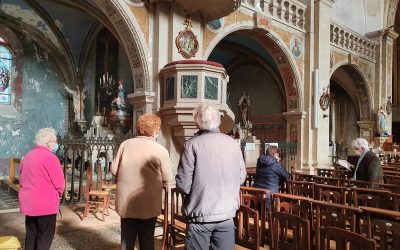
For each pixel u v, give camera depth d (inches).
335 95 762.2
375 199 184.4
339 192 200.8
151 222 132.0
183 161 107.6
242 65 610.2
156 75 300.2
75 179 394.9
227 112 293.1
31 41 483.2
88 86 496.7
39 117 490.3
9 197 319.3
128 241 129.9
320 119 476.1
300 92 470.6
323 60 486.9
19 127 472.4
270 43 441.4
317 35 481.7
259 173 220.7
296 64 464.8
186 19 313.4
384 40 694.5
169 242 182.4
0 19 435.5
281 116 561.9
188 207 106.1
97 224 223.6
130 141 132.3
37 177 142.9
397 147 696.4
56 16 428.5
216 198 104.0
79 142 273.4
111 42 502.9
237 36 477.1
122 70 498.0
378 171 225.9
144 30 298.2
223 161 106.8
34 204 141.6
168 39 305.7
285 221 141.9
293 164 475.8
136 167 127.7
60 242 188.2
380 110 663.8
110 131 460.4
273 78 572.4
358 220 139.7
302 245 130.6
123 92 446.9
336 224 143.3
